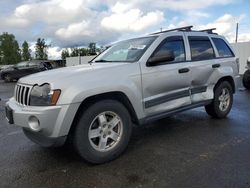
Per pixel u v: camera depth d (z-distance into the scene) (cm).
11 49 7638
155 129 498
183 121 545
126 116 371
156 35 450
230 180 297
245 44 1805
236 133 459
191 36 491
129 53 434
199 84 488
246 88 1043
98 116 346
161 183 297
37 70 1944
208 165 336
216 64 519
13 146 428
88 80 335
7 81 1956
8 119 366
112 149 358
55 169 341
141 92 389
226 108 564
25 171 338
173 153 380
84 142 333
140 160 359
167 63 431
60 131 315
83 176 320
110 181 306
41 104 320
